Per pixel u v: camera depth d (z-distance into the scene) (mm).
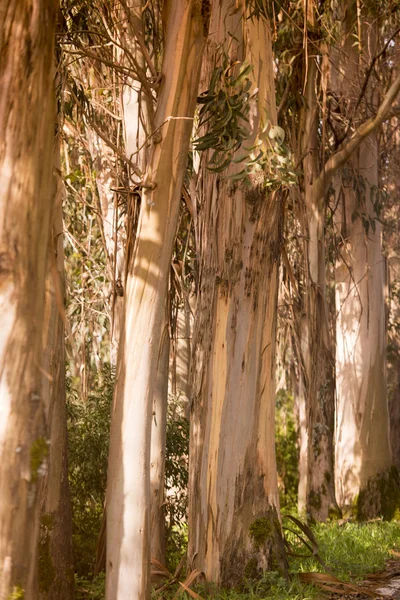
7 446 2984
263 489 7789
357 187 14133
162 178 5422
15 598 2957
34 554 3053
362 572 8703
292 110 11742
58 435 6469
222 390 7801
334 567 8664
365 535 11266
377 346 15102
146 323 5371
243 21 7582
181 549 9961
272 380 8008
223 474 7691
